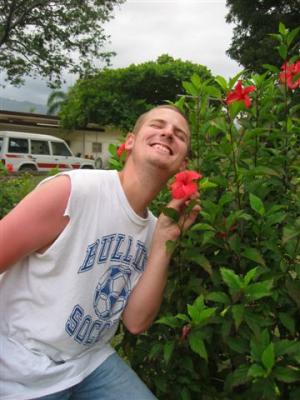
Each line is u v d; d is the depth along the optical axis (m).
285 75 1.95
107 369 1.74
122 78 21.81
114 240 1.60
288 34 1.95
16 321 1.58
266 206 1.77
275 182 1.86
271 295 1.59
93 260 1.56
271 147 2.11
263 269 1.61
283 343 1.44
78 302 1.55
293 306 1.67
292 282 1.61
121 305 1.71
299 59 2.11
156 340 1.88
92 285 1.58
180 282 1.78
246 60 13.91
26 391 1.53
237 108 1.76
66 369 1.59
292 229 1.55
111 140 24.64
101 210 1.56
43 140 16.66
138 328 1.76
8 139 15.91
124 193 1.61
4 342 1.58
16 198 4.30
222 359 1.83
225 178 1.88
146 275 1.71
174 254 1.78
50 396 1.55
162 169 1.61
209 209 1.66
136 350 1.91
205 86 2.03
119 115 21.62
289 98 2.03
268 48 12.94
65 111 22.70
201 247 1.69
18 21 17.59
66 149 17.23
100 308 1.62
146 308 1.72
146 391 1.73
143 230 1.70
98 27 19.55
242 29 16.12
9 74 19.89
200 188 1.71
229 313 1.55
